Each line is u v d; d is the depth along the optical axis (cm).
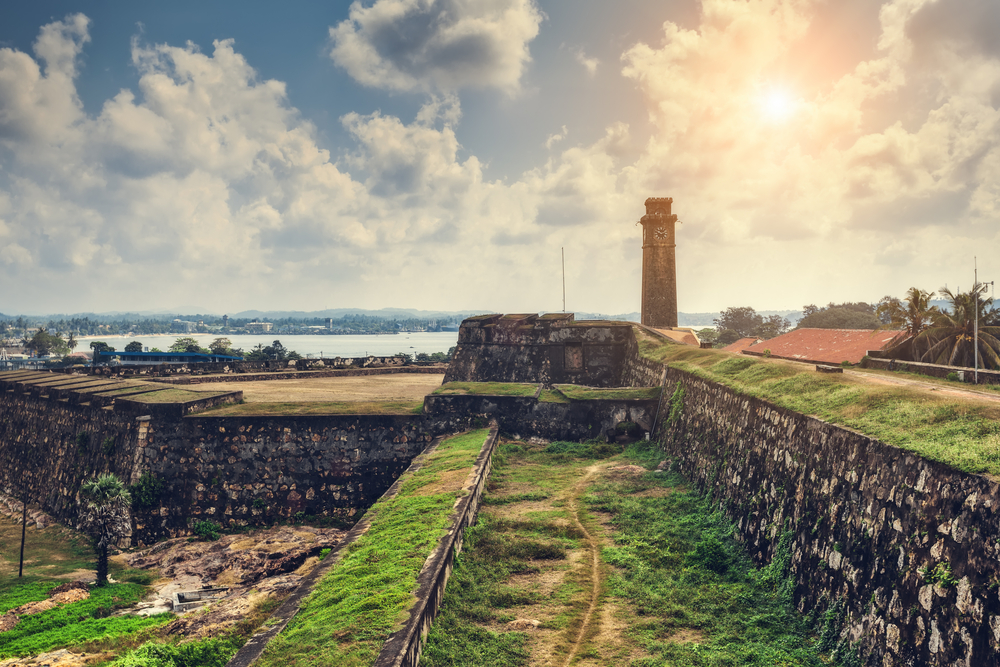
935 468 982
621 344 3581
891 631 985
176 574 2156
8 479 3438
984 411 1115
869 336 3641
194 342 12475
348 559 1408
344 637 1012
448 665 1056
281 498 2598
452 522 1520
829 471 1283
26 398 3447
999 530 830
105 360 8406
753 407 1747
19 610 1902
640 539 1628
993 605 810
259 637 1083
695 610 1273
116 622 1797
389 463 2653
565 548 1576
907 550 997
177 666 1370
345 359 5025
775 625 1206
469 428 2692
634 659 1090
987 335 3112
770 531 1457
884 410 1287
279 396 3431
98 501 2203
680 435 2323
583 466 2348
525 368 3622
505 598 1307
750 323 10981
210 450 2592
